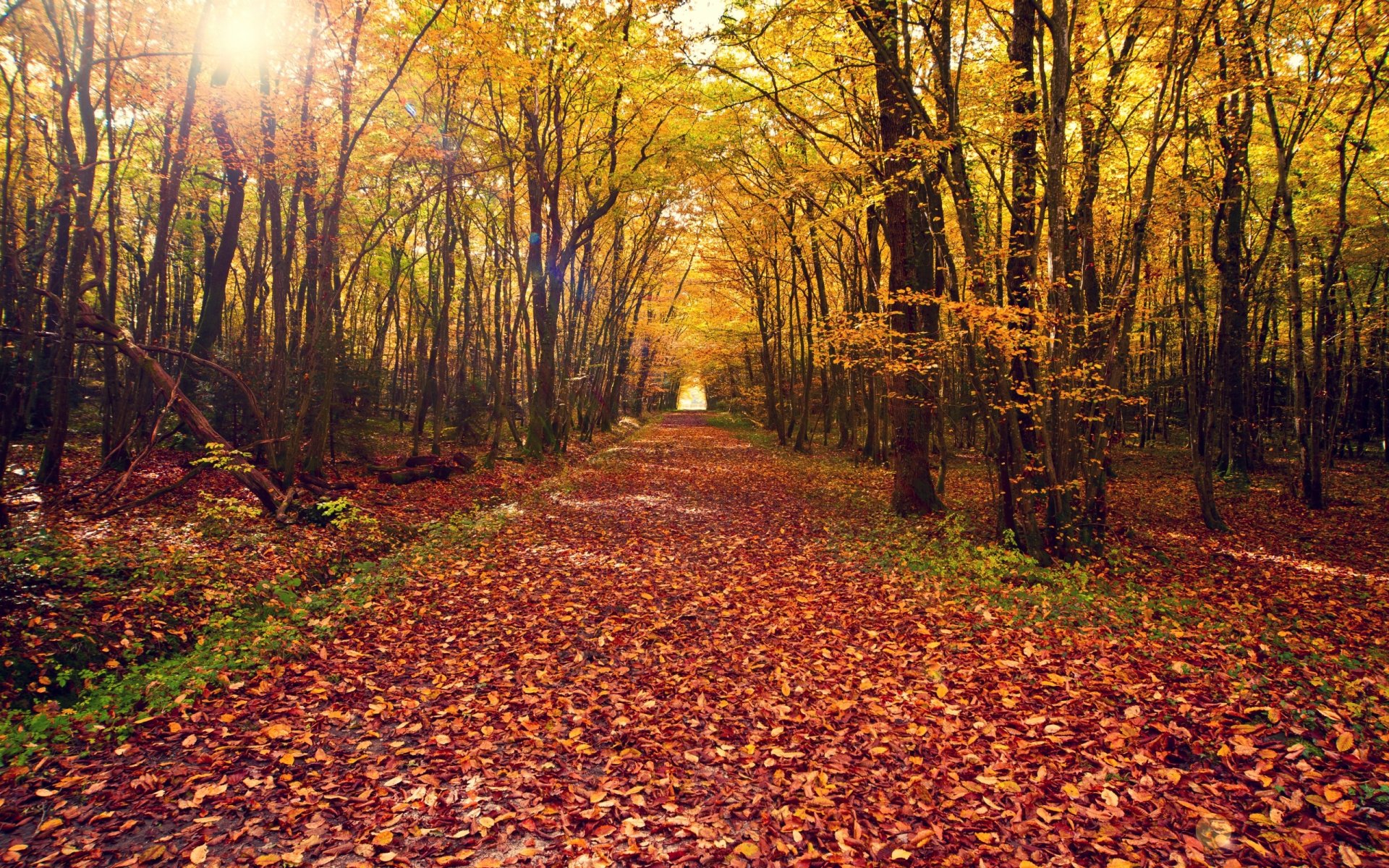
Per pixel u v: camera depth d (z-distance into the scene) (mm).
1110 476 19141
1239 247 15773
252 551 9453
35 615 6203
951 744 4656
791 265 30516
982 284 9938
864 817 3922
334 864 3615
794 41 12211
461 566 9781
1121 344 10352
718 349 44062
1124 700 5156
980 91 11305
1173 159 14289
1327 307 16188
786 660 6289
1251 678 5422
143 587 7379
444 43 13750
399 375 38219
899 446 13797
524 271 29750
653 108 20844
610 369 38094
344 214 18406
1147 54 11766
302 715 5301
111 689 5527
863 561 9984
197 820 3963
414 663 6348
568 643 6836
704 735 4965
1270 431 25391
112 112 13508
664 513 14516
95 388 23344
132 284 25109
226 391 16562
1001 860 3520
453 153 16484
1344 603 8445
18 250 10500
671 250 33750
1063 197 8984
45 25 11031
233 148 13688
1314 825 3646
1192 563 10461
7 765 4492
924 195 12133
